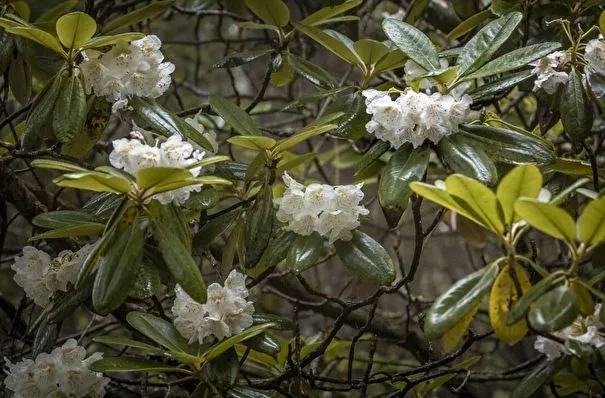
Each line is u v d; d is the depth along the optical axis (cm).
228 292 241
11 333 278
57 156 249
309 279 426
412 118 239
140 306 271
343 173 409
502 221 226
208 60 454
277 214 244
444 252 467
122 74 246
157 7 263
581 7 266
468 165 239
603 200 217
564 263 306
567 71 253
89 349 332
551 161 243
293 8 337
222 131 334
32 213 277
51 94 246
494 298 229
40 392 245
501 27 248
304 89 381
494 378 285
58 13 281
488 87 253
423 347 300
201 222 259
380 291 249
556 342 239
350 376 257
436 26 325
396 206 239
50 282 246
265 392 244
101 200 250
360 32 340
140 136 237
